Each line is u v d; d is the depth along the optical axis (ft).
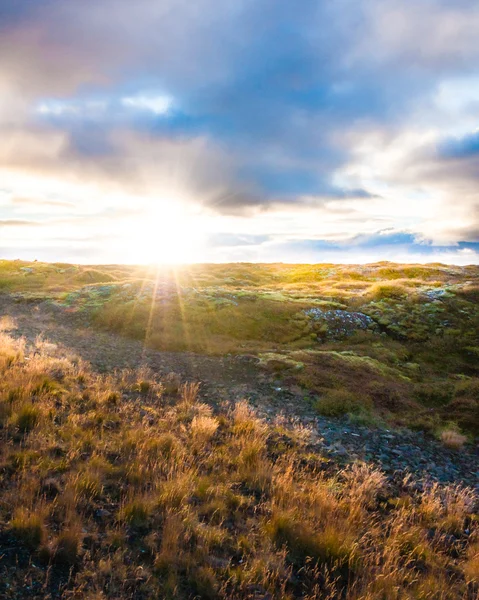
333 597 20.10
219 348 79.97
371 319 110.63
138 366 64.18
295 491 28.60
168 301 112.88
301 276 226.58
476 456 42.19
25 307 114.73
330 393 55.57
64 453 29.37
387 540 24.68
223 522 24.73
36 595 17.26
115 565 19.70
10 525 20.81
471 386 60.54
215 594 18.83
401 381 68.23
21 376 42.91
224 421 42.42
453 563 24.48
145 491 26.09
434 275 208.03
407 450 42.16
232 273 234.38
